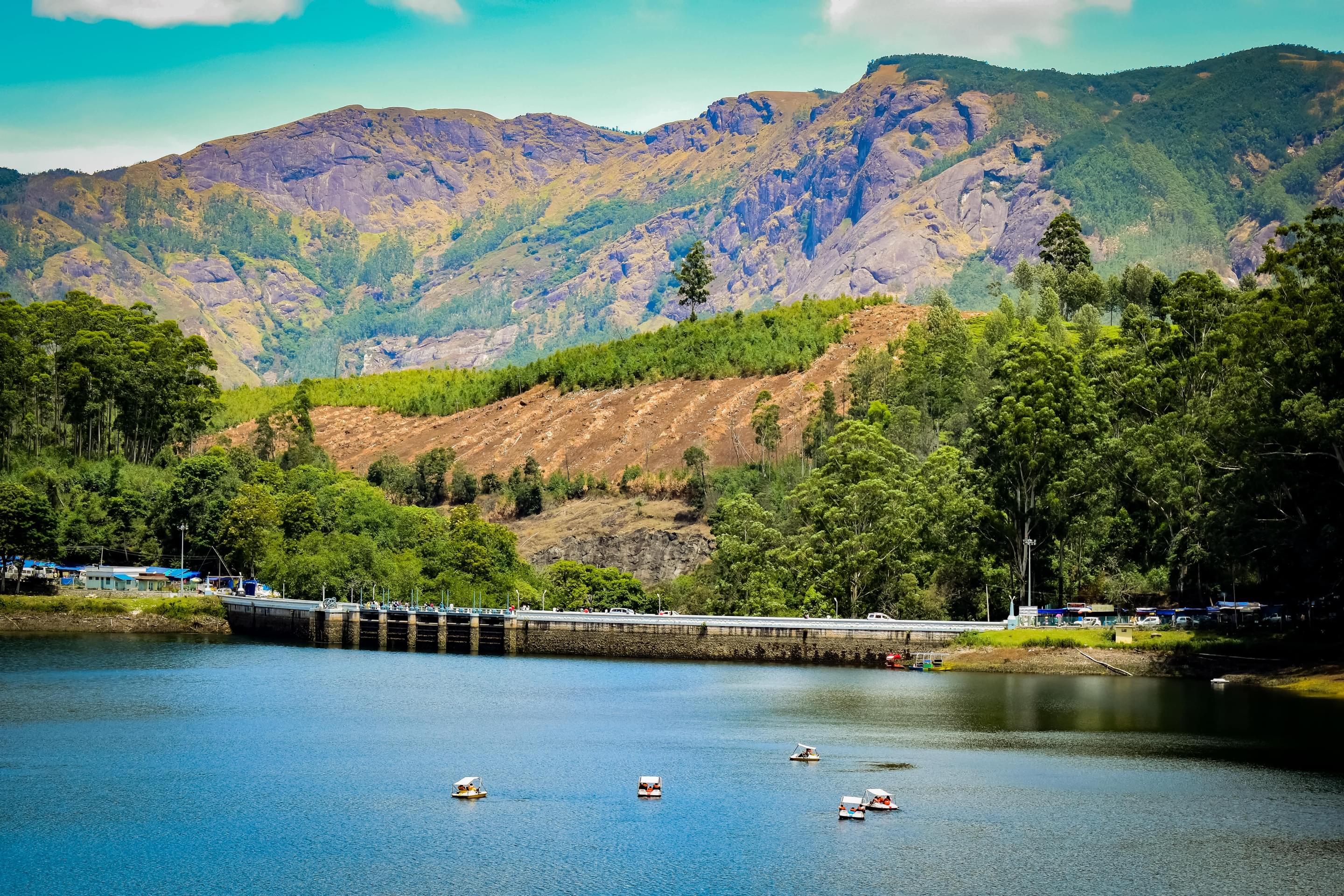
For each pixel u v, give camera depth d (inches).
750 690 6914.4
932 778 4630.9
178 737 5359.3
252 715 5954.7
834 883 3508.9
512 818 4092.0
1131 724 5708.7
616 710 6195.9
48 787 4458.7
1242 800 4318.4
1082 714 5954.7
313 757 4982.8
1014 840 3873.0
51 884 3489.2
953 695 6624.0
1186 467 7652.6
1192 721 5782.5
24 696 6392.7
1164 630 7573.8
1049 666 7480.3
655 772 4741.6
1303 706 6166.3
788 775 4682.6
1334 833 3944.4
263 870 3595.0
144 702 6279.5
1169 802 4298.7
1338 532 6643.7
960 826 4015.8
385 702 6427.2
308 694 6697.8
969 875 3570.4
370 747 5201.8
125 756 4950.8
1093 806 4252.0
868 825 4028.1
